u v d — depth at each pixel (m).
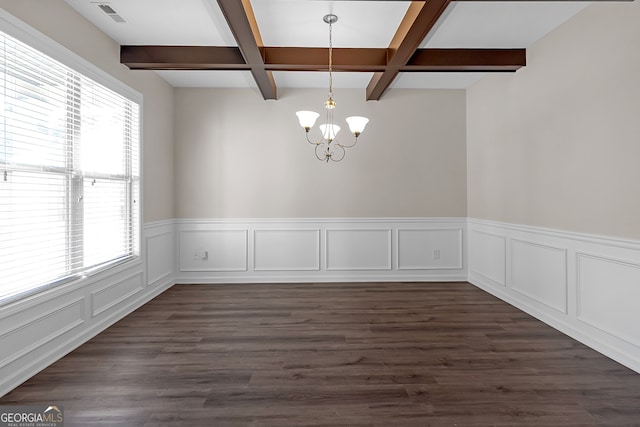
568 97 3.22
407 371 2.58
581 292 3.11
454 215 5.30
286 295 4.57
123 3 2.93
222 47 3.77
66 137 2.90
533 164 3.74
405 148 5.26
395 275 5.30
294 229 5.24
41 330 2.61
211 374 2.54
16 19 2.32
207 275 5.21
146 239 4.29
